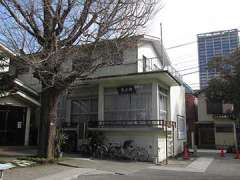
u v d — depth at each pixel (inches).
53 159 515.2
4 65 565.6
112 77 681.6
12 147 737.6
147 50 818.2
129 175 449.4
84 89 787.4
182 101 999.6
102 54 498.6
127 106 712.4
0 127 756.6
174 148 798.5
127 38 502.3
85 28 474.9
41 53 449.1
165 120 724.7
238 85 923.4
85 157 642.8
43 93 536.7
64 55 466.3
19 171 425.1
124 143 665.0
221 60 945.5
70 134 751.7
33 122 857.5
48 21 464.8
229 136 1219.2
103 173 457.7
